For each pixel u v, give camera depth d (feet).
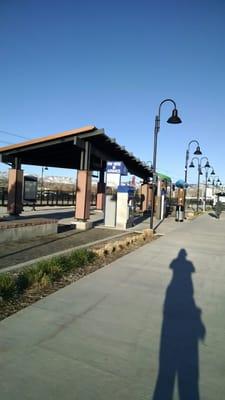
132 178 93.20
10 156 65.67
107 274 27.63
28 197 88.07
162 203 91.86
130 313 19.22
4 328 16.15
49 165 83.30
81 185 58.70
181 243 47.32
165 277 27.81
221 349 15.34
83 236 49.37
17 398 10.99
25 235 42.80
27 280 22.00
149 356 14.34
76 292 22.36
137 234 54.90
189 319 18.85
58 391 11.50
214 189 252.62
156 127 58.59
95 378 12.42
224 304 21.74
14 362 13.15
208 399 11.57
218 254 39.93
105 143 63.05
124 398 11.36
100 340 15.53
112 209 63.72
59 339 15.34
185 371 13.29
